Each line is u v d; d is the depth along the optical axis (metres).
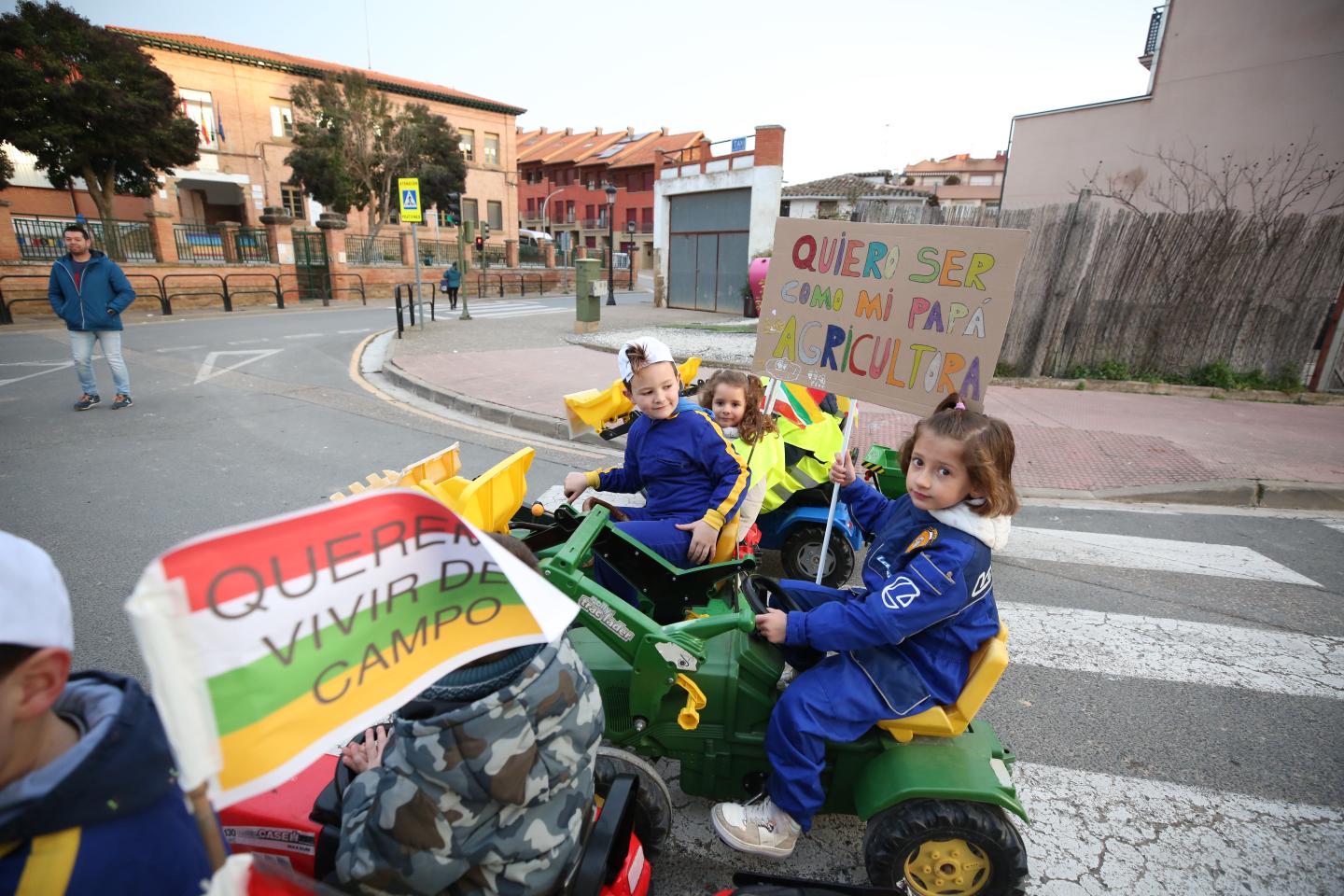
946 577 2.08
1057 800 2.88
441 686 1.35
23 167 29.89
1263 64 12.39
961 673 2.24
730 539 3.22
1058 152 15.18
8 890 0.95
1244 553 5.34
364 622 1.17
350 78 32.44
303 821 1.88
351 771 1.84
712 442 3.24
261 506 5.53
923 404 3.21
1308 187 12.23
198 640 0.96
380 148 33.41
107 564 4.52
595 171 68.50
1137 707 3.48
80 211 31.41
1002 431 2.09
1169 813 2.81
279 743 1.08
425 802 1.30
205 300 21.62
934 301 3.12
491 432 7.98
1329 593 4.71
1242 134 12.80
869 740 2.33
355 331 16.16
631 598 2.96
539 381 10.29
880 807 2.12
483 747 1.29
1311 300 10.32
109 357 8.37
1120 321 11.23
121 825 1.03
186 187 35.88
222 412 8.49
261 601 1.03
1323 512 6.32
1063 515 6.14
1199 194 13.44
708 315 21.19
